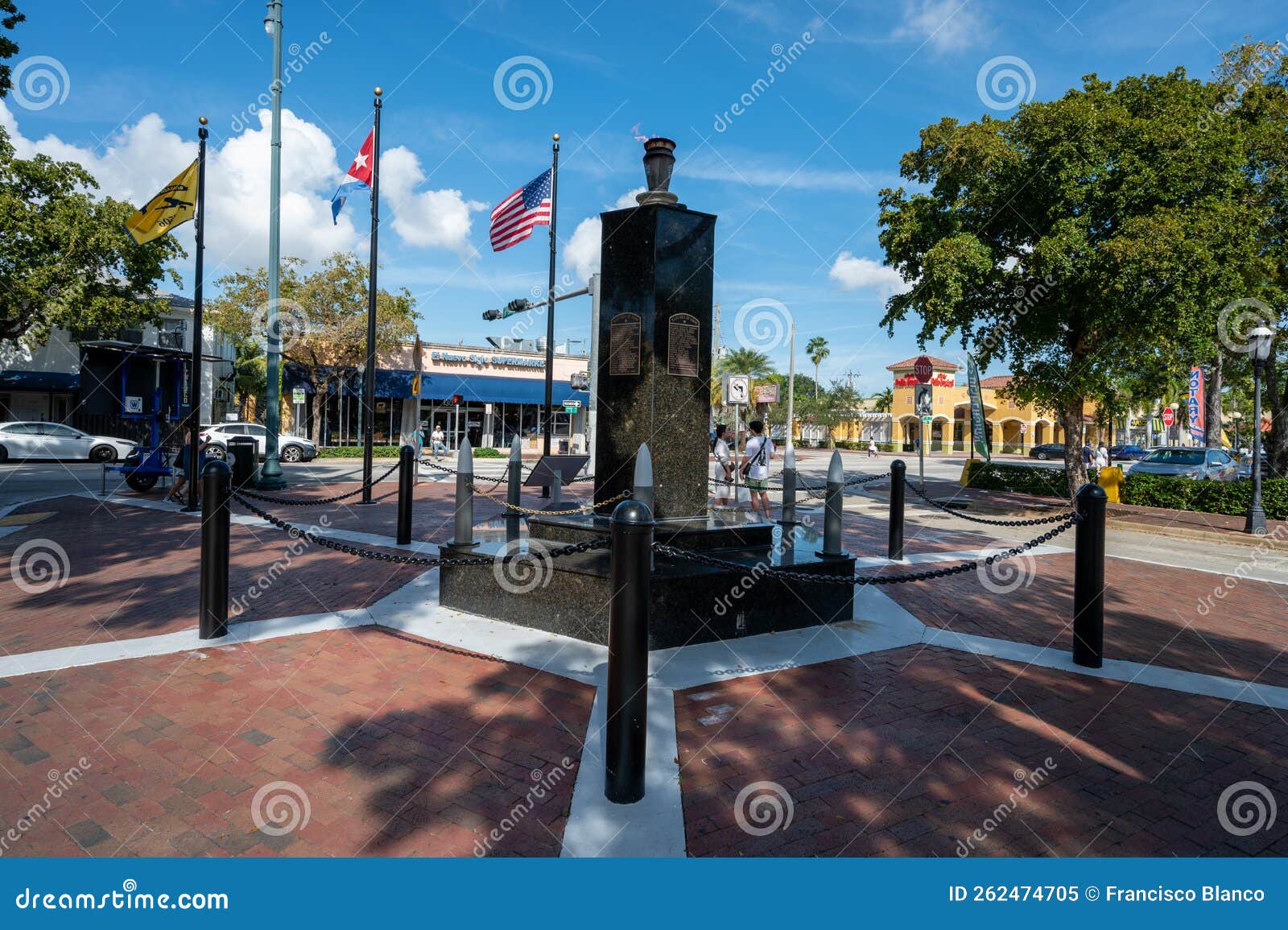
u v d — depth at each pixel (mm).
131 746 3840
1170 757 4023
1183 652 5980
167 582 7465
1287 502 15703
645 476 4699
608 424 6754
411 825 3199
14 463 22719
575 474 11289
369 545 9758
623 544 3375
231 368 35156
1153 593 8406
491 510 13789
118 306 22500
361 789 3471
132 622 6039
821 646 5750
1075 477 17734
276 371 17000
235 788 3455
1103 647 5816
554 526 6801
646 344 6496
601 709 4398
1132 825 3348
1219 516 16469
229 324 29859
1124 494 18828
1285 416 19922
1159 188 13156
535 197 18062
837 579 5387
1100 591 5488
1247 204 14570
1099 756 4012
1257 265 13930
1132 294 12992
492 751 3867
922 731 4266
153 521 11805
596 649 5434
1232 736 4316
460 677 4891
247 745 3887
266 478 16719
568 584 5688
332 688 4676
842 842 3150
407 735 4031
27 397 30156
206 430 25156
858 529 12891
